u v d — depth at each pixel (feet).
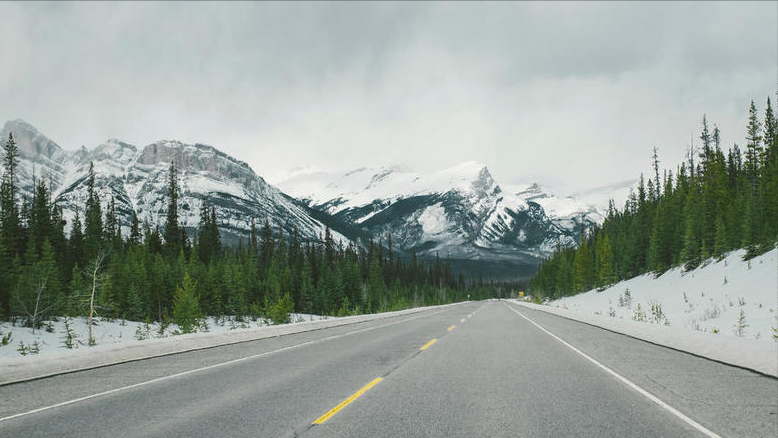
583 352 40.47
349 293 299.79
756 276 127.03
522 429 17.24
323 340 55.26
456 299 544.21
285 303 159.63
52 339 102.17
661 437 16.17
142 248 226.79
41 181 216.33
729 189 247.09
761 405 20.76
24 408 21.31
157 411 20.52
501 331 63.62
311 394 23.93
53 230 211.82
